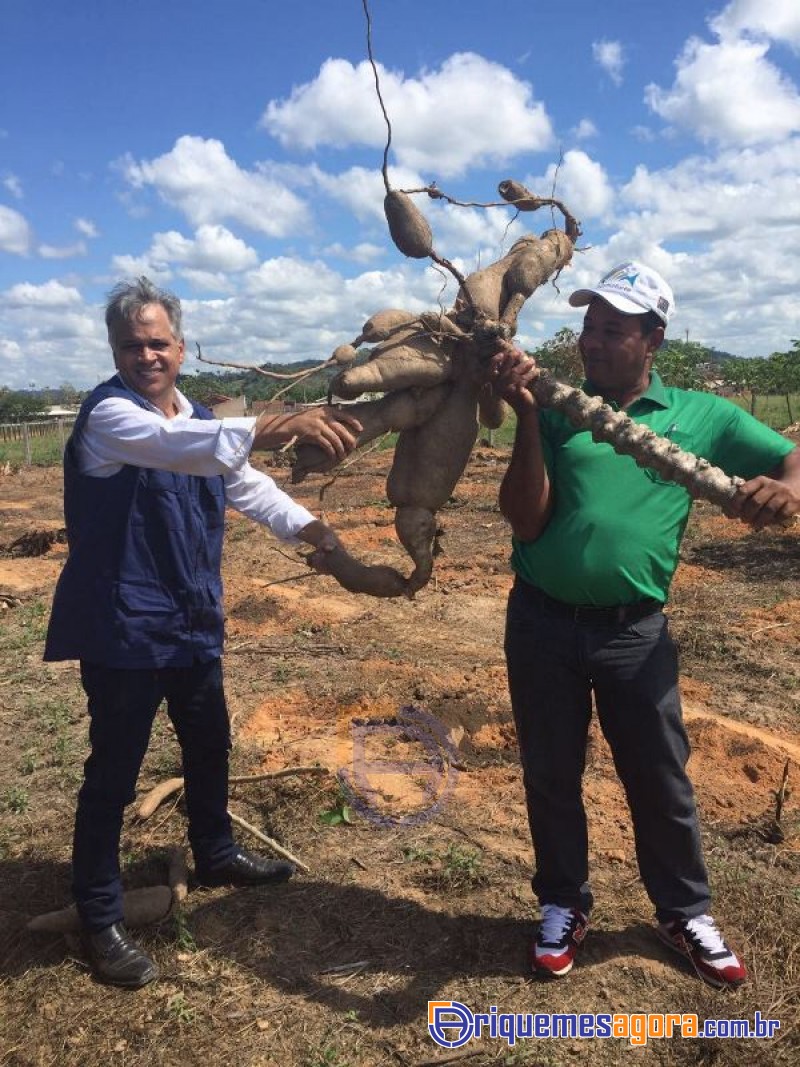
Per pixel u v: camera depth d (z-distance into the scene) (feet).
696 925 9.68
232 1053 8.82
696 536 35.12
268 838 12.36
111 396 9.23
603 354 9.12
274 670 20.35
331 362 9.17
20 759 15.87
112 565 9.48
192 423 8.96
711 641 21.76
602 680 9.30
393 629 23.79
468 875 11.54
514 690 9.79
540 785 9.69
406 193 9.15
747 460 9.33
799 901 10.88
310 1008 9.39
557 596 9.32
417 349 9.10
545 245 9.85
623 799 13.74
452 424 9.39
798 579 27.63
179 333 9.78
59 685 19.72
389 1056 8.72
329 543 9.93
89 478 9.48
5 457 90.84
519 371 8.31
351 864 12.00
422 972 9.87
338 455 9.04
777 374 93.81
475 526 40.16
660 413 9.20
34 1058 8.86
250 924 10.82
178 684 10.70
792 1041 8.74
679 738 9.41
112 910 9.98
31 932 10.75
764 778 14.48
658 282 9.09
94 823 9.81
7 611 26.86
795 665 20.16
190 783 11.24
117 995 9.72
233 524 41.91
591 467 9.00
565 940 9.72
